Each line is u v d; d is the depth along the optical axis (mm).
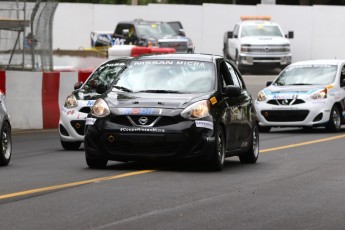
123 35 71438
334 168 24047
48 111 36844
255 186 20078
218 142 22906
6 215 15969
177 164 24609
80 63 55062
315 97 38281
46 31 37719
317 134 37406
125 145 22391
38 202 17453
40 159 26484
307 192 19172
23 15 37250
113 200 17734
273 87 39469
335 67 40156
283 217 16078
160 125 22281
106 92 23859
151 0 96750
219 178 21547
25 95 36656
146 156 22281
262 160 26531
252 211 16641
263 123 38594
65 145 29844
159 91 23703
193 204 17344
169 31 71375
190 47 70500
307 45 81312
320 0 95625
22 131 36312
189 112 22391
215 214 16266
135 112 22391
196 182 20688
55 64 55125
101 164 23391
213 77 24078
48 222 15305
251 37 73562
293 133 38031
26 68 37750
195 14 82500
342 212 16672
